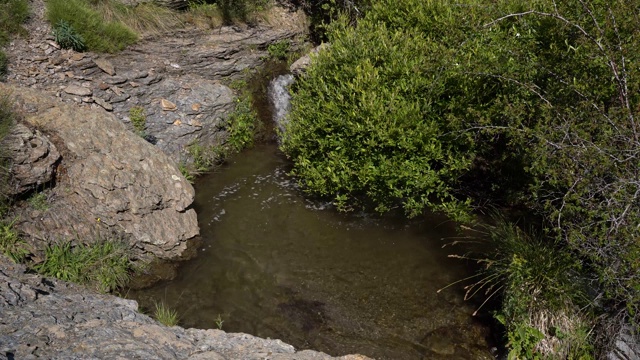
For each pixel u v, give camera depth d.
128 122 8.61
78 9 9.55
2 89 7.13
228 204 7.91
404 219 7.46
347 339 5.70
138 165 7.12
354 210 7.68
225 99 9.61
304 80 8.41
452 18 7.06
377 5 8.23
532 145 5.40
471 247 6.88
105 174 6.79
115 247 6.43
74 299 5.22
